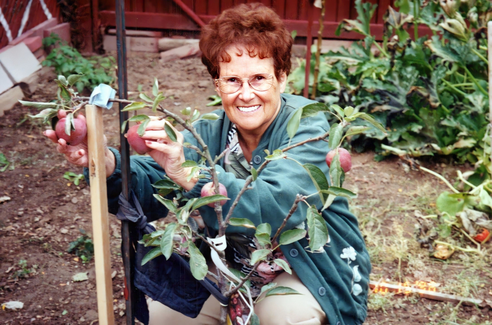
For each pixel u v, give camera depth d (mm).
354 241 2059
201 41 1828
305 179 1751
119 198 1703
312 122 1891
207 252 2064
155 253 1597
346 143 4320
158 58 6285
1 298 2801
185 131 2062
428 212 3592
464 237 3363
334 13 6234
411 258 3141
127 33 6406
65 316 2697
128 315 1820
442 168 4105
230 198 1638
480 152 3857
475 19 4086
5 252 3154
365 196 3785
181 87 5531
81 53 6340
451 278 3008
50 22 6066
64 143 1561
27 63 5309
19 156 4215
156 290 1796
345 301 1974
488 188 3527
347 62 4902
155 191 1937
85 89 5484
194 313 1860
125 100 1602
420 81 4305
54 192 3803
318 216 1482
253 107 1801
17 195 3730
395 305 2803
